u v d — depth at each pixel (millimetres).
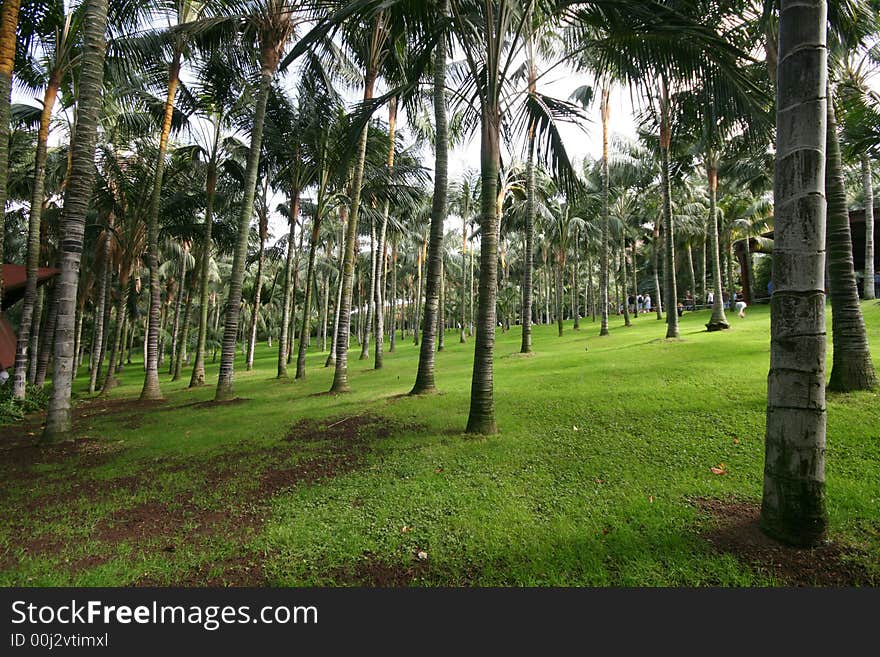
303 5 9781
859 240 20547
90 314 32656
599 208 24797
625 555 3246
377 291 17531
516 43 6055
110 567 3342
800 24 3182
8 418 10148
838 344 6500
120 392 16656
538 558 3260
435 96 9789
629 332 19188
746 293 25453
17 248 21859
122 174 14266
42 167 11438
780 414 3281
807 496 3178
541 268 41031
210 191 15750
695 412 6340
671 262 13609
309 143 14383
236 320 12000
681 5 5074
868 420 5246
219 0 10516
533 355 15312
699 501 4020
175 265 27516
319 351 34812
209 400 12047
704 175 25891
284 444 6656
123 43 10531
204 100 13445
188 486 5059
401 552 3459
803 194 3156
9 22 7250
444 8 6430
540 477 4762
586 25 6355
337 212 26438
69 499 4773
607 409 6914
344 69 13383
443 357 19625
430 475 4984
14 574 3275
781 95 3295
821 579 2891
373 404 9125
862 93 8016
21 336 11508
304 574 3217
